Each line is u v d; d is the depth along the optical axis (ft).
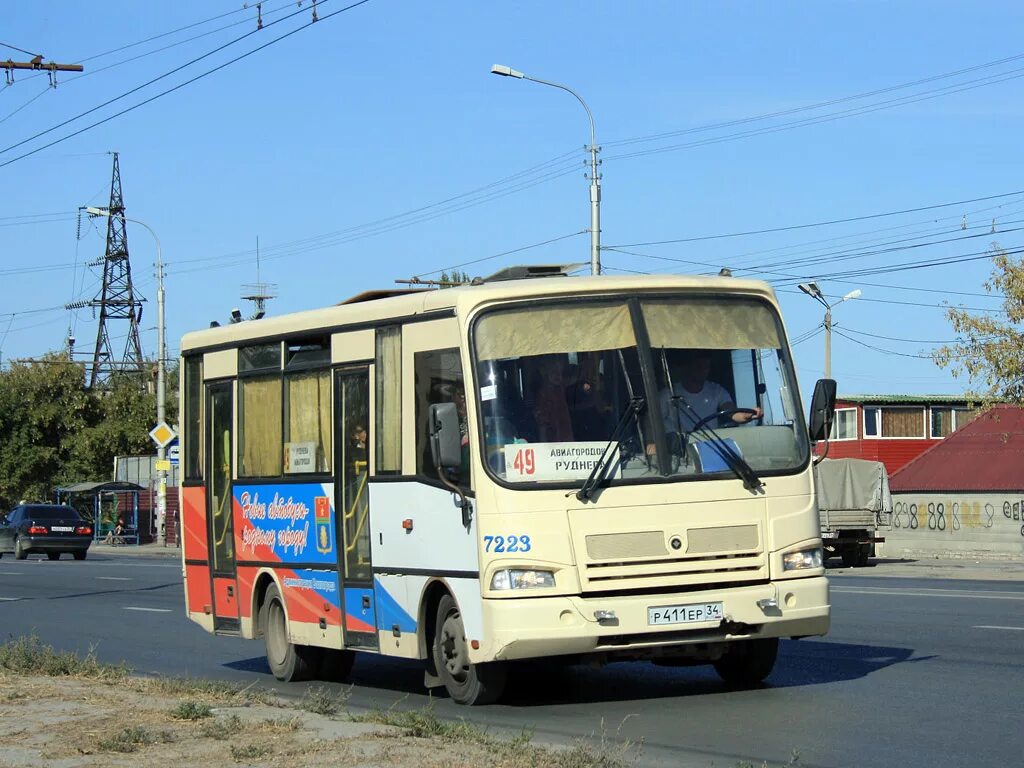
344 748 31.14
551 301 39.34
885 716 36.73
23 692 43.06
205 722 35.76
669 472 38.32
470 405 38.60
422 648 41.70
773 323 40.86
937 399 234.38
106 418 287.69
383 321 43.45
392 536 42.73
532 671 49.32
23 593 105.81
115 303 298.76
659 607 37.45
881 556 156.46
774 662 44.19
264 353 50.67
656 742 33.81
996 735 33.76
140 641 68.18
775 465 39.47
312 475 47.37
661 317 39.60
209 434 54.54
